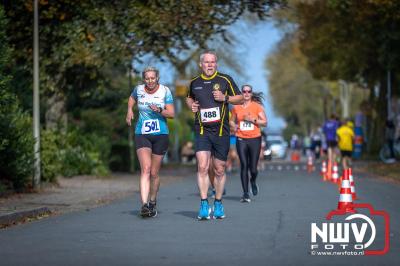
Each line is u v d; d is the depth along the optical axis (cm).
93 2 7438
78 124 9856
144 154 4053
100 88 8088
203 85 3847
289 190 6247
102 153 8769
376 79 13700
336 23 12106
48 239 3275
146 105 4041
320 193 5872
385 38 11531
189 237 3291
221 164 3919
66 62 7494
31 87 7688
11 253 2903
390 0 9369
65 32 7462
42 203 5041
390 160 10975
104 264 2648
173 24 7381
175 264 2631
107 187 6788
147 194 4053
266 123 5141
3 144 5112
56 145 7906
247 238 3244
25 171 5775
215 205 4028
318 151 16200
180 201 5262
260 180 7900
